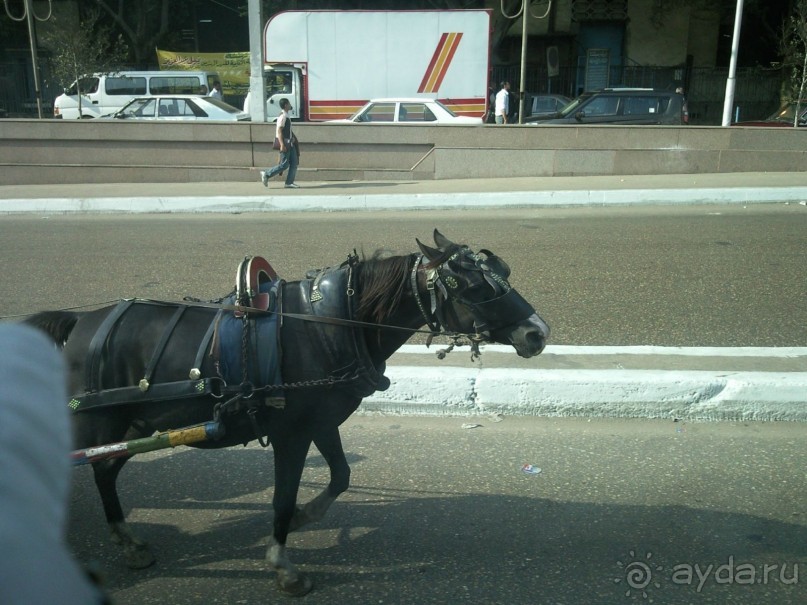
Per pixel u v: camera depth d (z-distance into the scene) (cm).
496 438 507
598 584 354
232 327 346
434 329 353
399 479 455
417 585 355
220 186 1612
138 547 371
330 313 347
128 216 1361
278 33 2123
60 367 122
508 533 397
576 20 3142
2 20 3053
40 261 984
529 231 1151
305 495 438
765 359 592
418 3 3039
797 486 441
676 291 823
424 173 1689
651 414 534
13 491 97
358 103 2158
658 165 1658
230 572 368
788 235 1095
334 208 1398
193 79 2473
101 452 328
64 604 96
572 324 718
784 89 2672
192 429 332
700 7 3092
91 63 2447
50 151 1691
